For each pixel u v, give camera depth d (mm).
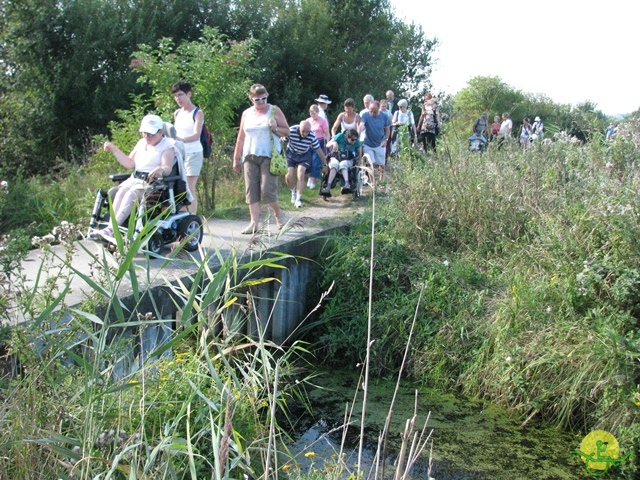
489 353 6594
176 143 6504
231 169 11938
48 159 15914
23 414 2795
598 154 7965
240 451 2826
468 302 7133
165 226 6156
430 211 8328
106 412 3020
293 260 7566
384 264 7773
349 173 10930
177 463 3367
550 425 5848
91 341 3721
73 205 9320
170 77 10344
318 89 22297
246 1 20703
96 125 16656
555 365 5879
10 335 3252
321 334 7746
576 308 6301
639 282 5945
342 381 6812
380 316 7203
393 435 5418
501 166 8602
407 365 6973
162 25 18656
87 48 16109
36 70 15914
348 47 24719
